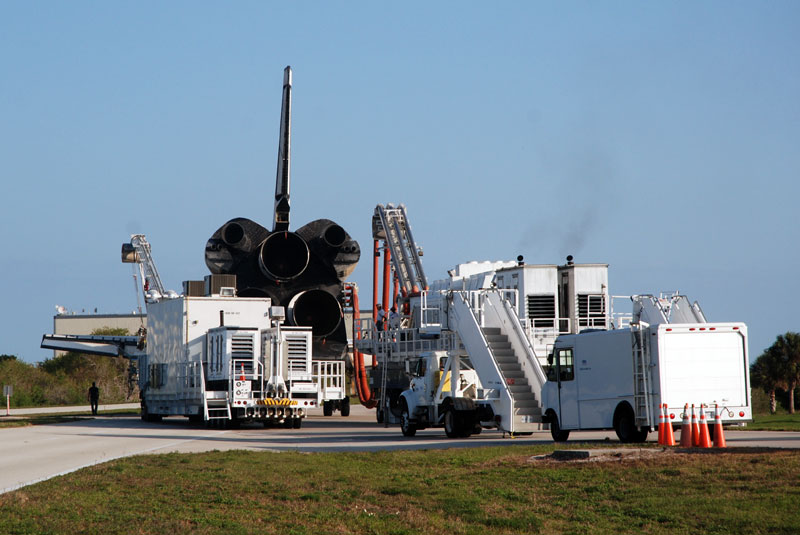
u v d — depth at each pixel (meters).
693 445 51.78
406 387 97.38
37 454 59.44
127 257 137.38
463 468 44.88
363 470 45.16
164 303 101.31
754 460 40.38
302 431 86.38
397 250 119.56
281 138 121.25
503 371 70.12
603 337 58.47
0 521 30.19
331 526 30.28
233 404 86.88
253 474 43.53
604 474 39.31
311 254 119.00
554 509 33.12
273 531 29.16
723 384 54.81
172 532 28.53
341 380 94.12
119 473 44.28
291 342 89.38
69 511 32.56
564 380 62.19
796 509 30.17
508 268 91.12
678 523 29.64
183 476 42.88
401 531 29.53
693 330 54.75
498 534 29.28
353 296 120.38
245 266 116.75
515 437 71.06
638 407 55.31
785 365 137.50
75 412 152.75
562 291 90.56
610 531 29.31
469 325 72.56
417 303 105.81
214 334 91.75
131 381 127.25
